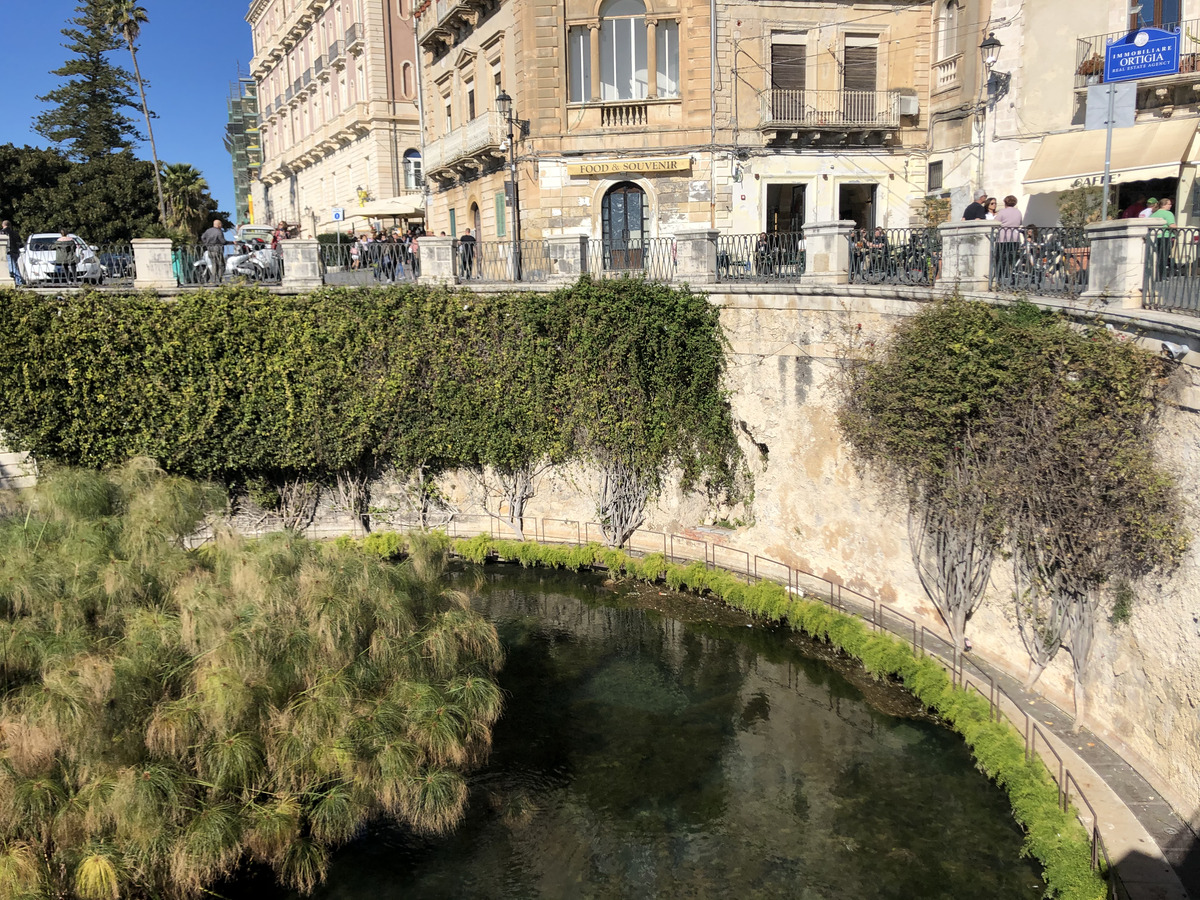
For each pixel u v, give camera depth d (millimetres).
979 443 12922
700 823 11805
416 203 34500
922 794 11930
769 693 14859
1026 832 10805
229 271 20484
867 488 16016
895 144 25328
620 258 21406
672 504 20062
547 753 13398
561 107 24703
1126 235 11070
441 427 20766
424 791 10781
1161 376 10281
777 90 24531
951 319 13180
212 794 10188
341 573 12758
